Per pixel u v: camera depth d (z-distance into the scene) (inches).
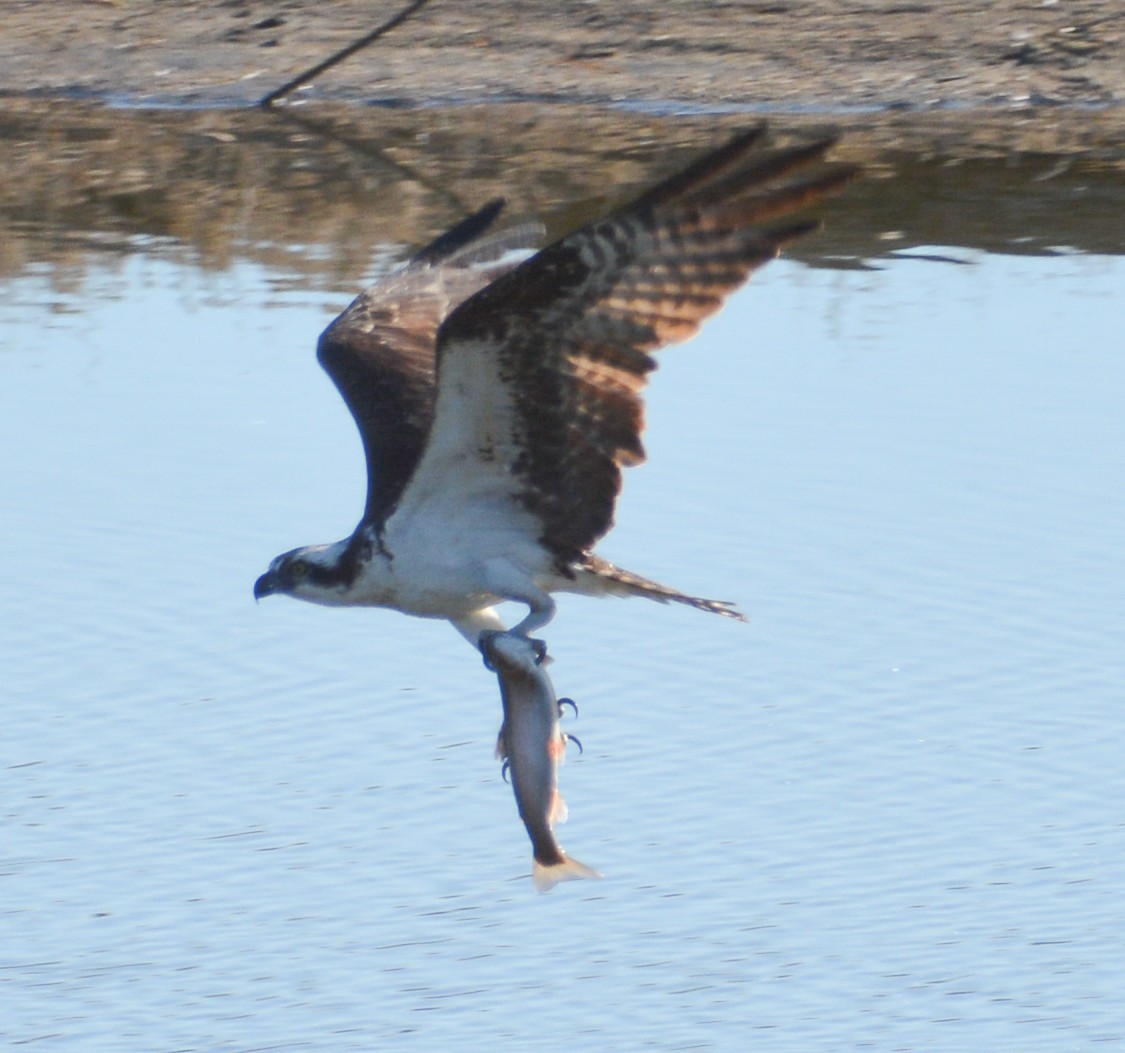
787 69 848.9
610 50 864.9
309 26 885.8
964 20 874.1
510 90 844.6
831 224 694.5
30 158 775.7
